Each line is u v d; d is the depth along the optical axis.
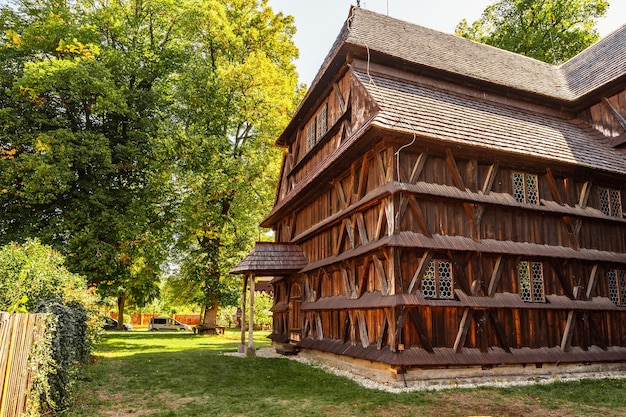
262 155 24.86
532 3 26.12
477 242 10.50
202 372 11.66
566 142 12.73
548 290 11.36
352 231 11.95
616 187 13.12
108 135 22.11
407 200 10.00
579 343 11.40
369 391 8.98
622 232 13.02
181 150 23.02
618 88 14.09
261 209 25.16
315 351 14.38
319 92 14.95
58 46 20.95
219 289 25.05
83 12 23.27
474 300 10.15
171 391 9.27
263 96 24.42
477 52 16.06
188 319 47.34
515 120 12.79
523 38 25.92
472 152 10.90
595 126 14.77
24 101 19.81
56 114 20.70
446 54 14.48
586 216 12.04
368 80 11.68
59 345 7.11
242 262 16.19
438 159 10.73
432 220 10.28
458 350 9.79
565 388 9.30
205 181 22.95
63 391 7.41
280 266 15.81
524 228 11.42
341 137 12.72
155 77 24.69
